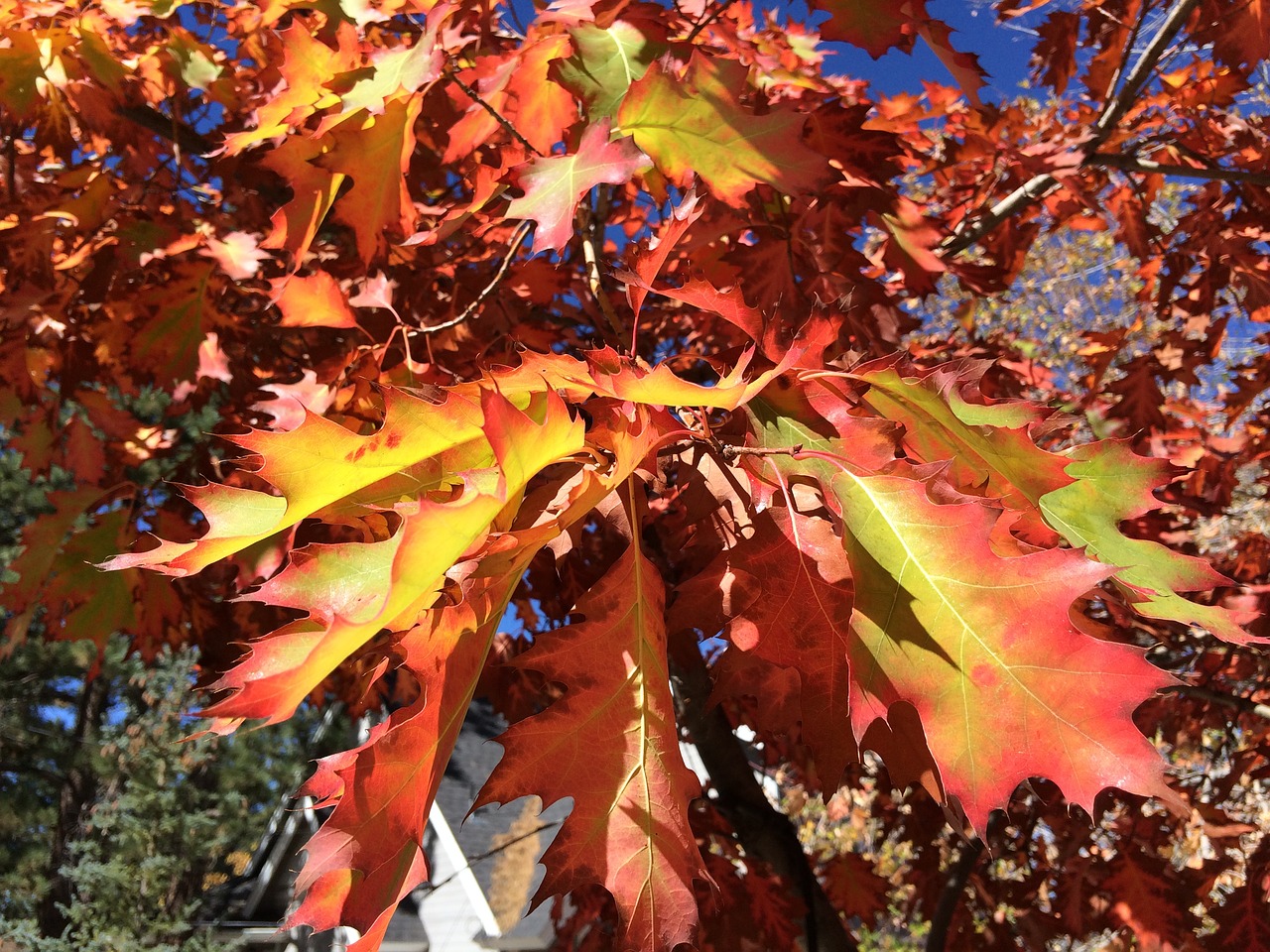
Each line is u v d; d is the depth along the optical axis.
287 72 1.69
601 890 3.47
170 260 2.56
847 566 0.94
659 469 1.19
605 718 0.90
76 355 2.74
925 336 3.60
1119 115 3.04
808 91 2.11
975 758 0.80
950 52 1.72
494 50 1.95
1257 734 3.69
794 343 0.97
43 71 2.50
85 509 2.77
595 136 1.33
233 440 0.87
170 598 2.78
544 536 0.85
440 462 0.97
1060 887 3.23
